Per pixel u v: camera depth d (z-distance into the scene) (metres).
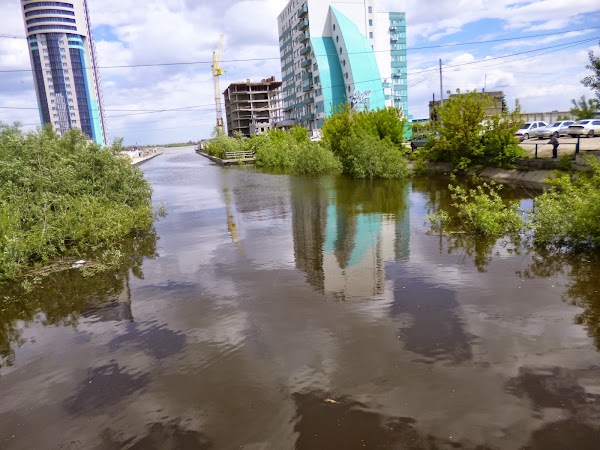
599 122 31.25
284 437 4.05
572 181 16.56
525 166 21.25
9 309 7.80
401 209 15.08
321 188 22.45
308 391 4.71
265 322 6.46
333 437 4.01
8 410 4.77
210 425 4.28
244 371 5.18
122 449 4.04
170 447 4.02
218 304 7.27
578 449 3.71
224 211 16.94
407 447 3.83
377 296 7.22
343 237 11.41
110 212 12.84
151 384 5.07
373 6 74.19
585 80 14.96
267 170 38.03
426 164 26.69
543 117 49.75
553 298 6.76
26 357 5.97
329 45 71.88
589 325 5.86
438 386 4.66
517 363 5.03
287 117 98.94
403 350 5.43
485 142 23.16
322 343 5.72
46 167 13.19
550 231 9.36
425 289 7.40
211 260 9.95
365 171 25.61
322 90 71.12
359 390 4.67
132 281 8.80
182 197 22.05
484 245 9.88
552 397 4.39
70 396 4.96
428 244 10.25
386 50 74.75
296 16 79.88
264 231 12.77
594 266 8.07
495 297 6.90
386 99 79.38
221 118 115.69
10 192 11.62
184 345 5.93
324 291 7.57
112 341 6.23
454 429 4.01
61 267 10.09
